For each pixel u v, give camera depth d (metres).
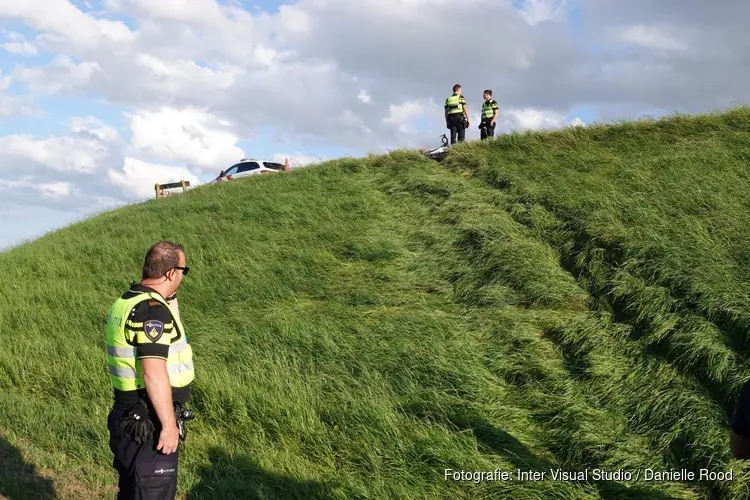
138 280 10.01
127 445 3.32
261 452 5.23
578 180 10.09
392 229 10.41
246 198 13.41
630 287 6.98
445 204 10.67
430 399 5.77
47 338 8.16
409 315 7.41
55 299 9.43
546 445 5.26
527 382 6.02
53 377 7.02
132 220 13.79
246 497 4.61
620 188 9.45
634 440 5.05
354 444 5.23
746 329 5.77
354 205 11.70
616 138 12.26
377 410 5.52
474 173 12.00
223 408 5.87
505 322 7.02
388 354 6.60
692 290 6.46
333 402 5.91
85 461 5.23
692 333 5.82
